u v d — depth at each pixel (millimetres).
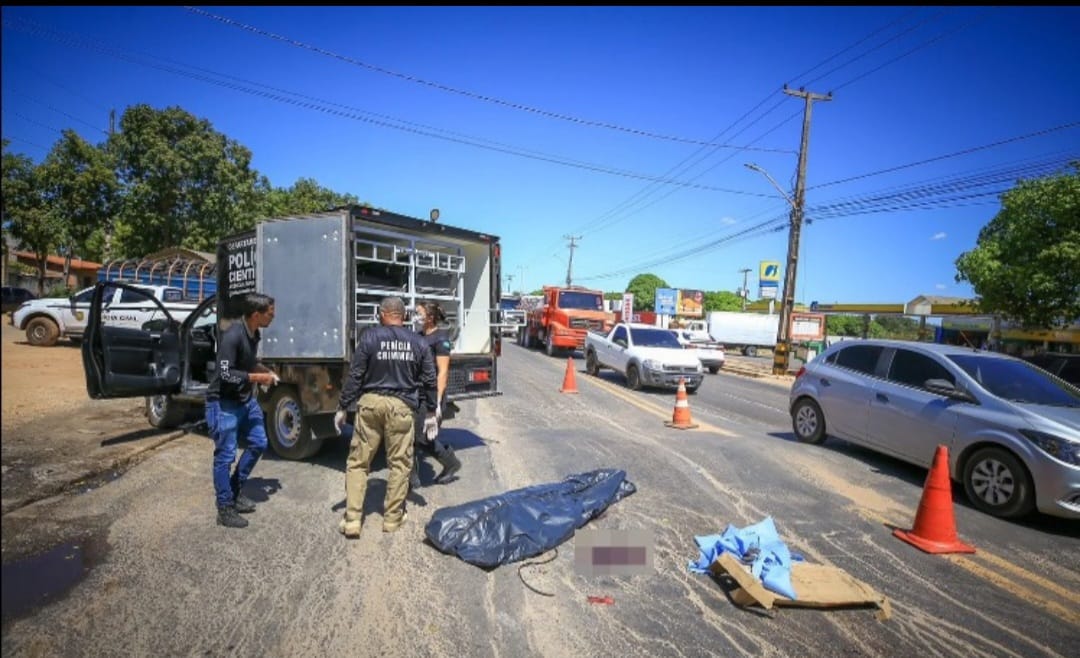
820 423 8328
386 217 6363
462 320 7734
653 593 3889
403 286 7039
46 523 4668
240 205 27750
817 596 3750
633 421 10141
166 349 7031
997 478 5867
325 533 4641
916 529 5008
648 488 6051
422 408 5508
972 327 35312
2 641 3084
